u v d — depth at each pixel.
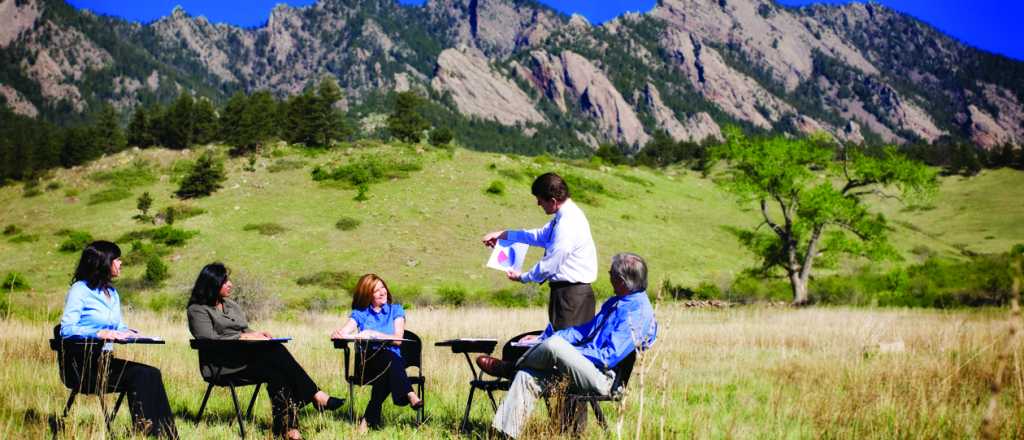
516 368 5.15
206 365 5.38
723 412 6.40
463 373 8.66
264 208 56.78
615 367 5.12
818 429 5.43
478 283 42.31
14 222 58.84
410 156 71.56
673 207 71.25
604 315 5.16
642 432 5.18
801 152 34.75
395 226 52.00
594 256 5.51
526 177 68.31
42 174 74.81
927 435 5.09
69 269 46.19
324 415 6.36
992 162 124.69
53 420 5.60
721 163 130.12
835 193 33.88
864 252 35.03
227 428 5.68
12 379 7.17
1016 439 4.75
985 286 28.45
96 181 70.19
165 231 49.12
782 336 13.77
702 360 10.41
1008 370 6.68
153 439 5.10
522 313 22.64
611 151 138.75
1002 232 86.38
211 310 5.50
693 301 33.34
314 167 68.75
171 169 73.69
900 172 33.56
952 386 6.54
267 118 85.56
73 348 5.04
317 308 30.97
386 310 6.18
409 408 6.83
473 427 5.80
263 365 5.44
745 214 72.25
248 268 43.88
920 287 32.91
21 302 25.66
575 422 5.15
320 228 51.62
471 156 74.44
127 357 9.16
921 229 90.81
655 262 51.31
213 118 88.44
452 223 53.34
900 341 11.00
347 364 5.84
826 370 8.25
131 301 31.14
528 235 5.83
